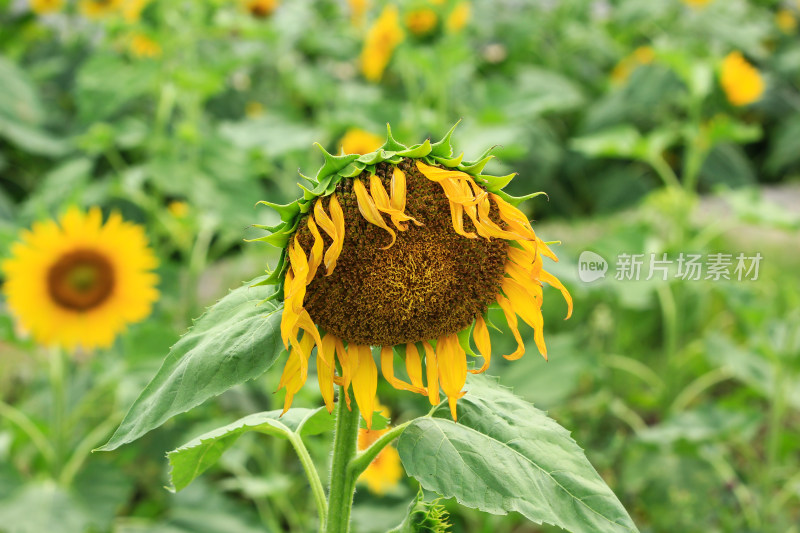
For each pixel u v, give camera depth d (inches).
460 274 39.8
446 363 40.4
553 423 40.5
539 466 39.6
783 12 213.0
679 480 79.2
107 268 67.8
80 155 133.8
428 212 39.5
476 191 39.4
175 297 93.4
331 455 42.4
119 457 76.7
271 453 81.5
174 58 105.3
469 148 88.0
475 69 164.9
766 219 85.9
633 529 38.9
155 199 95.7
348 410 41.1
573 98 108.8
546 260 57.5
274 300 40.4
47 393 83.1
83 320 67.7
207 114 149.8
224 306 40.6
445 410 40.8
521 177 159.0
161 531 67.6
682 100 98.6
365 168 39.2
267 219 94.7
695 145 94.3
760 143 204.1
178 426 80.7
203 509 71.8
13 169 153.3
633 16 173.0
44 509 61.7
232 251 147.6
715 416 78.4
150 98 145.3
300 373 39.0
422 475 39.5
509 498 39.1
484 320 40.6
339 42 150.9
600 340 96.7
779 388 77.7
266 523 71.1
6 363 93.0
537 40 187.8
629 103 153.6
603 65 198.4
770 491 77.4
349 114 98.4
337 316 39.6
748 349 87.7
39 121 125.0
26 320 66.6
